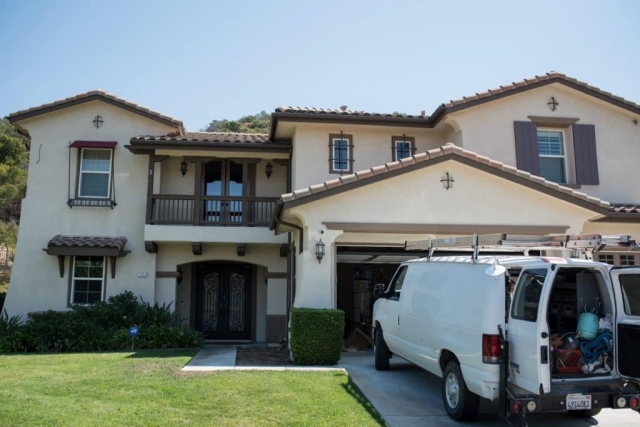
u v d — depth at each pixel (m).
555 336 6.39
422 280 8.35
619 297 6.39
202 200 16.48
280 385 8.41
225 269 18.06
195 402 7.32
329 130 15.52
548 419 7.22
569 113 15.48
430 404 7.72
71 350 13.05
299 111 14.91
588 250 7.57
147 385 8.32
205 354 12.16
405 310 8.81
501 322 6.24
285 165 17.08
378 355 10.10
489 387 6.17
